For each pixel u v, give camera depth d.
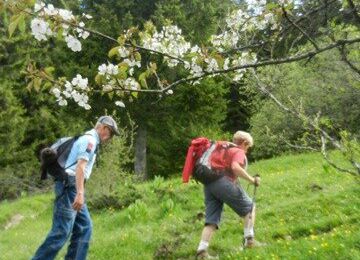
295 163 16.81
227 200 6.82
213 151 6.89
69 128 29.67
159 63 18.38
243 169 6.81
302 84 17.36
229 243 7.65
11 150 27.19
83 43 21.53
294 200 9.84
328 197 9.27
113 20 21.72
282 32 3.47
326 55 12.77
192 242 7.86
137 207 10.29
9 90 26.34
